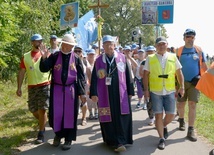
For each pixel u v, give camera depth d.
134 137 6.46
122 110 5.61
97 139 6.39
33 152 5.66
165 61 5.80
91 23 13.59
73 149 5.79
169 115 5.93
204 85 4.78
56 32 18.89
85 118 7.59
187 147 5.83
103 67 5.68
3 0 7.11
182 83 5.96
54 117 5.72
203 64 6.37
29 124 7.67
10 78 14.91
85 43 13.25
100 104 5.70
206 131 6.91
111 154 5.51
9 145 5.98
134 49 11.52
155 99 5.80
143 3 11.29
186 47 6.43
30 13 12.88
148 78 5.90
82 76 5.87
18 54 13.47
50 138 6.52
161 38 5.82
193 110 6.30
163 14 11.08
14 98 11.32
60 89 5.75
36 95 6.20
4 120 8.12
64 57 5.79
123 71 5.70
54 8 15.60
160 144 5.76
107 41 5.66
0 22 7.13
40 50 5.80
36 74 6.17
